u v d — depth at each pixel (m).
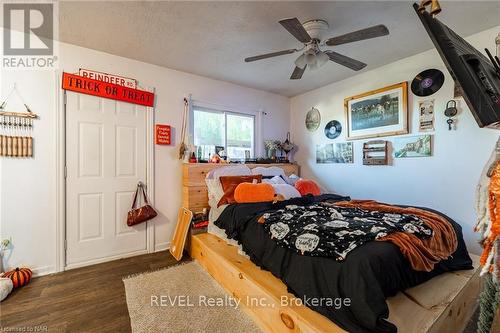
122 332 1.54
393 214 1.89
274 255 1.67
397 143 2.86
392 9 1.92
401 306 1.30
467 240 2.32
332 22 2.09
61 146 2.39
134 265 2.54
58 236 2.38
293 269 1.48
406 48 2.55
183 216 2.93
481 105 0.78
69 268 2.44
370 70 3.13
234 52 2.66
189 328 1.56
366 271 1.19
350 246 1.32
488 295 0.90
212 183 2.99
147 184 2.91
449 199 2.44
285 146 4.09
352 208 2.17
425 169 2.62
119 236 2.73
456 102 2.39
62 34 2.28
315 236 1.49
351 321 1.14
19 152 2.20
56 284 2.13
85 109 2.54
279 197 2.56
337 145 3.57
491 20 2.05
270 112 4.11
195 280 2.19
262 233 1.86
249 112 3.85
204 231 2.86
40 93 2.30
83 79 2.50
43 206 2.32
